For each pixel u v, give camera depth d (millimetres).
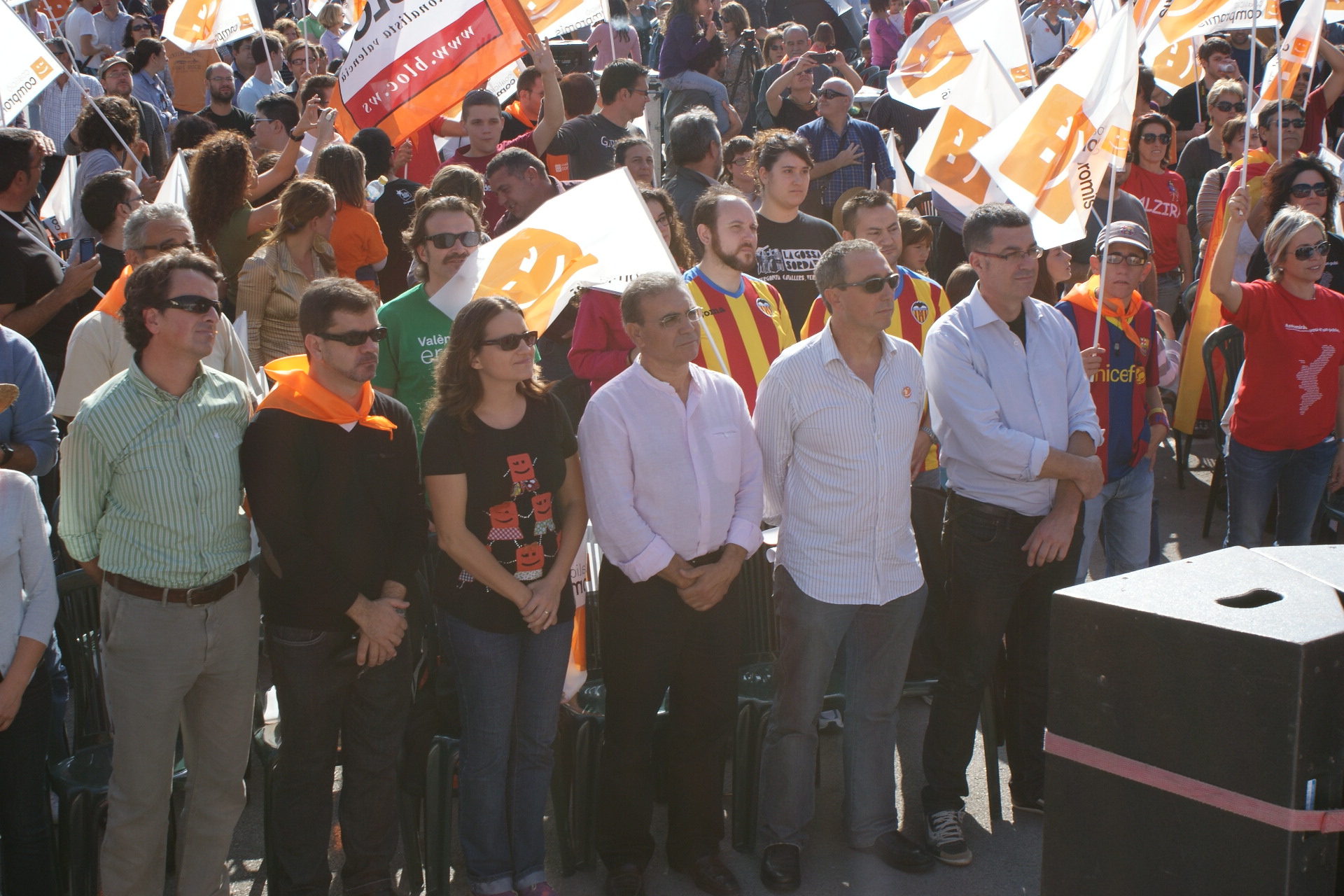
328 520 3146
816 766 4188
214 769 3248
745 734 3844
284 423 3102
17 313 4633
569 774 3742
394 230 6426
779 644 3697
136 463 3014
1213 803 1940
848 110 7746
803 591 3574
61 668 3732
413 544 3330
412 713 3727
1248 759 1889
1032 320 3770
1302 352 4809
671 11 9289
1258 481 4973
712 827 3652
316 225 5031
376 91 5691
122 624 3066
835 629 3570
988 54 5285
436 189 5191
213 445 3109
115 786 3131
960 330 3693
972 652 3723
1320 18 6762
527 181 5234
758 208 6453
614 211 4078
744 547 3510
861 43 13273
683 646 3545
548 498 3385
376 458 3217
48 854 3266
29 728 3188
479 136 6672
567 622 3479
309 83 7898
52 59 5484
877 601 3570
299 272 5035
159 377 3074
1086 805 2117
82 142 6742
